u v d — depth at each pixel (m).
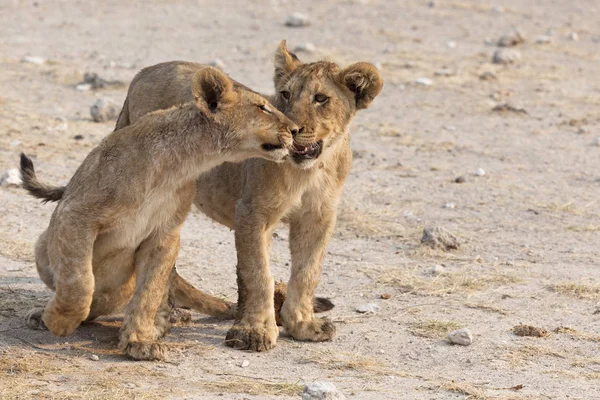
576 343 11.02
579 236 15.36
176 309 11.45
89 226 9.60
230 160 10.19
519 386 9.60
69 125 20.31
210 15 32.47
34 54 26.53
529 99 24.22
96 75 23.70
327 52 27.47
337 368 10.07
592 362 10.48
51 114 21.05
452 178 18.19
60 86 23.53
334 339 10.99
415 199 16.91
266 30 30.50
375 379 9.75
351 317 11.76
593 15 35.00
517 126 22.00
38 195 11.69
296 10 33.53
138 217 9.81
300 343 10.87
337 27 31.11
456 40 30.25
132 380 9.42
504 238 15.15
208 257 13.82
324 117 10.48
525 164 19.27
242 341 10.55
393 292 12.72
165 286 10.45
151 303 10.16
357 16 32.97
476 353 10.63
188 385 9.35
